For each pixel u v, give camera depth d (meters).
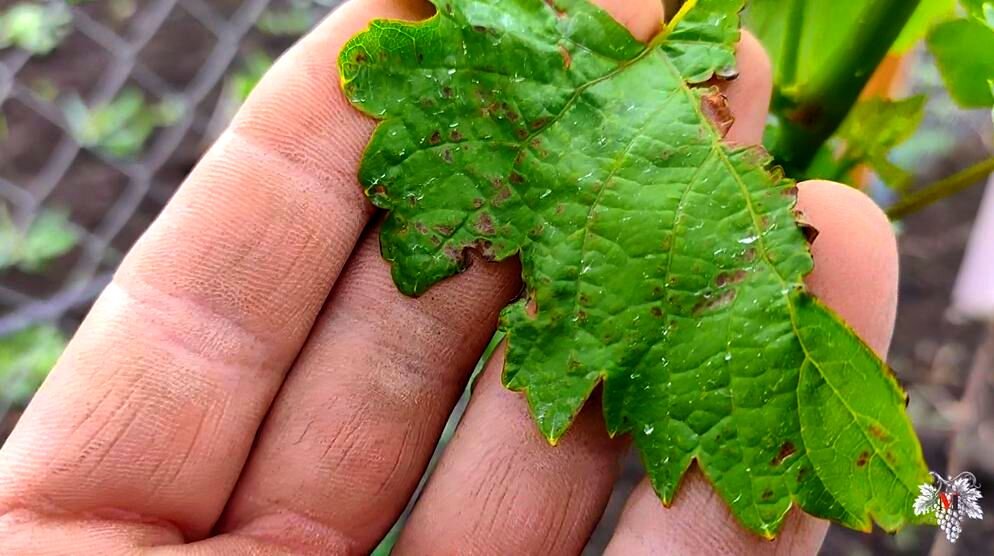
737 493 0.14
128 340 0.15
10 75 0.29
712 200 0.14
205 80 0.29
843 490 0.14
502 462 0.15
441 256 0.15
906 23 0.15
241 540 0.15
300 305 0.15
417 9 0.15
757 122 0.15
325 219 0.15
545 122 0.14
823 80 0.16
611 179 0.14
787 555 0.14
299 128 0.15
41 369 0.24
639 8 0.14
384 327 0.15
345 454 0.15
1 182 0.28
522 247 0.14
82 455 0.15
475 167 0.15
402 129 0.15
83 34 0.30
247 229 0.15
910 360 0.26
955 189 0.17
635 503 0.15
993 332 0.25
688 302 0.14
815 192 0.14
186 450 0.15
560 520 0.15
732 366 0.14
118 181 0.28
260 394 0.15
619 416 0.14
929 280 0.28
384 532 0.16
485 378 0.15
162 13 0.30
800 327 0.14
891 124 0.17
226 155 0.15
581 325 0.14
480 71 0.14
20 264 0.27
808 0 0.16
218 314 0.15
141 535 0.15
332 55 0.15
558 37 0.14
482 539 0.15
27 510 0.14
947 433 0.25
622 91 0.14
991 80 0.15
